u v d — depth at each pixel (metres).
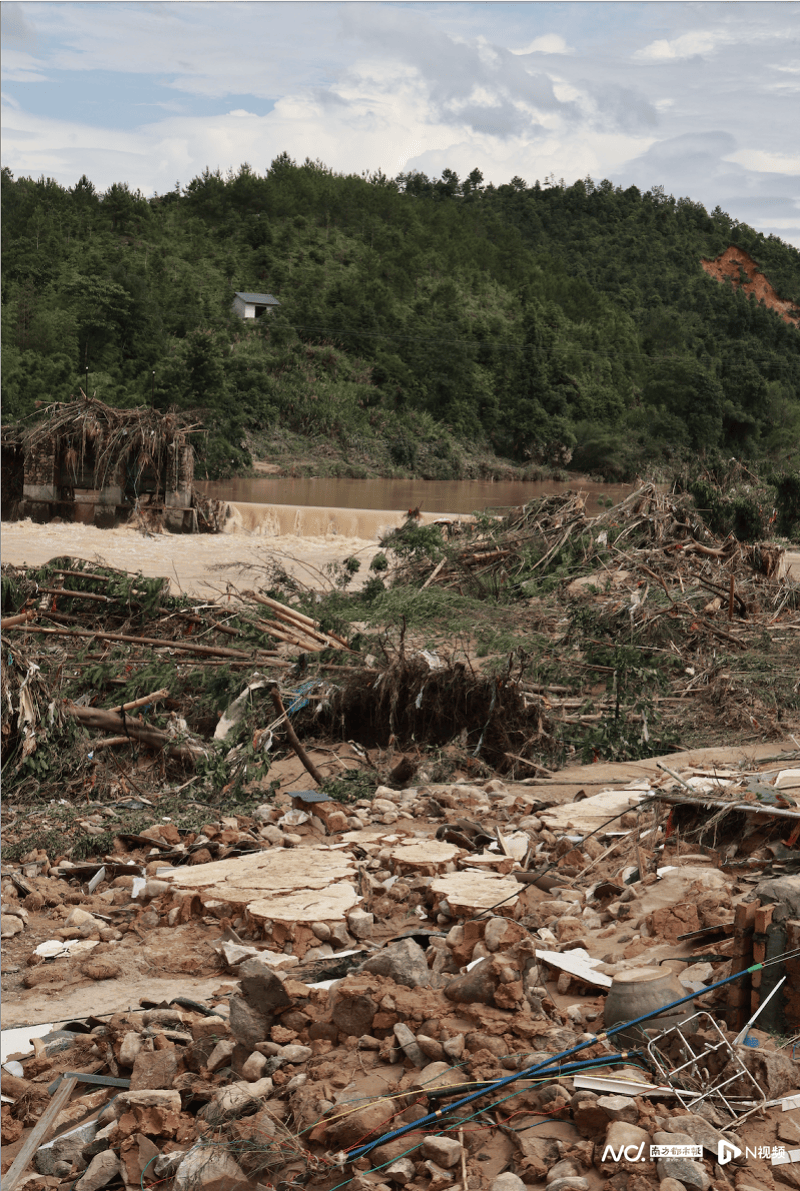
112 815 11.95
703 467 36.25
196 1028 5.89
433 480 106.69
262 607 19.03
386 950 6.16
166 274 135.38
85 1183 4.77
